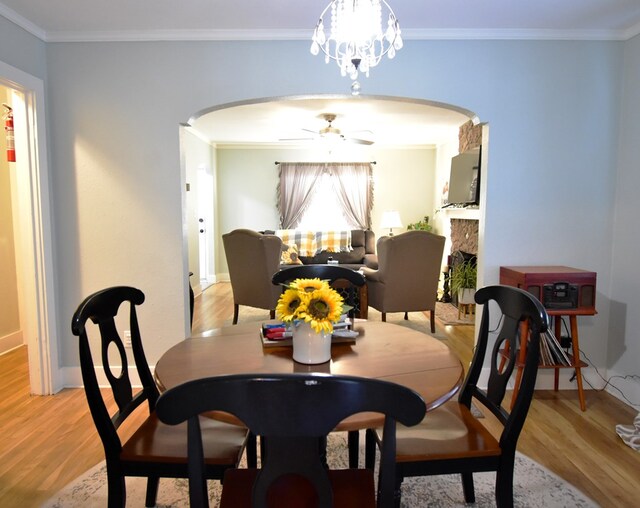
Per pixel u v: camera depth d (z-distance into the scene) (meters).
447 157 6.60
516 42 2.80
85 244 2.91
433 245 4.20
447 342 4.08
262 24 2.66
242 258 4.43
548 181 2.88
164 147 2.85
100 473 2.02
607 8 2.45
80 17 2.55
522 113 2.84
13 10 2.46
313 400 0.80
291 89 2.79
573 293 2.61
